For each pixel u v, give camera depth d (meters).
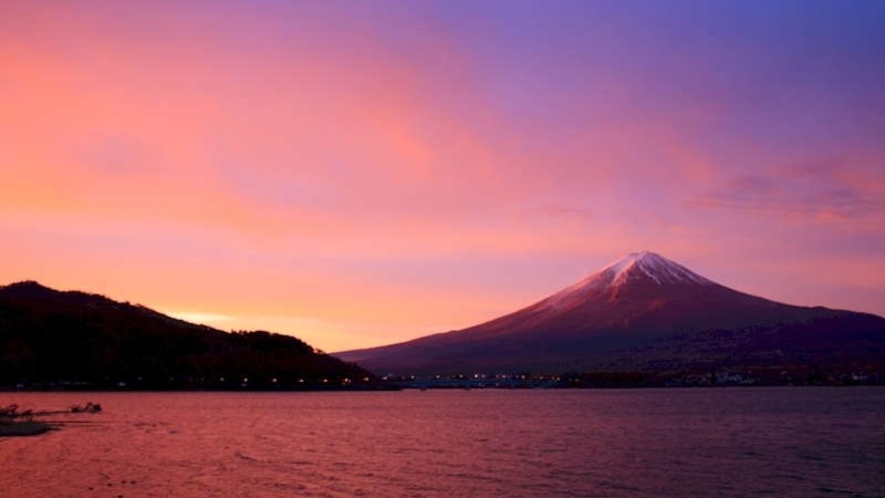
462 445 97.62
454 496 57.66
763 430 122.12
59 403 186.25
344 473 68.62
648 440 105.44
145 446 88.00
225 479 63.12
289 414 170.75
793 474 69.69
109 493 55.00
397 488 60.88
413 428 130.12
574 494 59.16
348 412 187.25
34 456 75.00
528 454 86.62
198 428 120.19
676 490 61.19
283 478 64.62
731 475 69.12
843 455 84.69
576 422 146.88
